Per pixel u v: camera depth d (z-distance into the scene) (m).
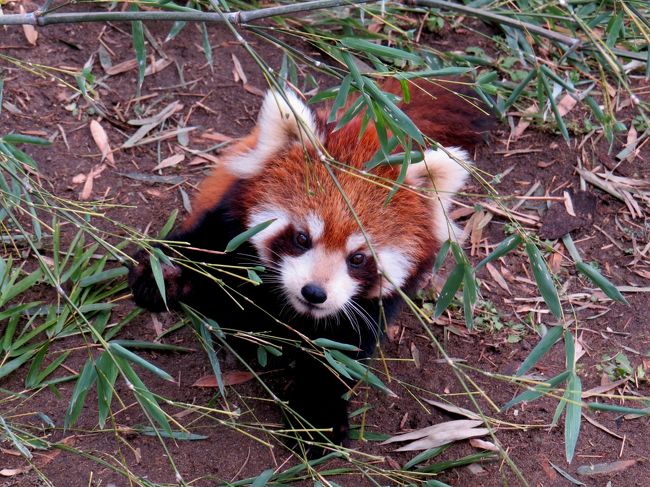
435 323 1.41
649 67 1.22
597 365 1.36
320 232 1.20
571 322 1.41
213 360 1.21
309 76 1.45
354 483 1.23
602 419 1.31
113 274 1.36
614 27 1.21
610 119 1.19
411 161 1.15
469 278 1.13
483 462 1.26
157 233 1.43
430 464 1.26
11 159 1.14
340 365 1.15
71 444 1.21
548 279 1.12
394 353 1.37
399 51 1.14
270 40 1.17
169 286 1.28
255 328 1.33
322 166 1.22
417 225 1.25
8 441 1.20
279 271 1.23
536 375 1.35
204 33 1.40
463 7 1.17
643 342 1.39
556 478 1.25
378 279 1.24
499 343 1.39
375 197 1.21
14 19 1.15
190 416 1.26
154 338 1.34
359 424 1.30
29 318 1.32
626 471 1.26
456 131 1.48
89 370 1.12
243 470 1.23
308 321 1.29
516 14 1.24
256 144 1.26
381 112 1.10
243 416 1.28
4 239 1.38
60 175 1.47
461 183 1.25
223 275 1.28
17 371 1.28
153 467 1.21
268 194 1.23
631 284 1.46
